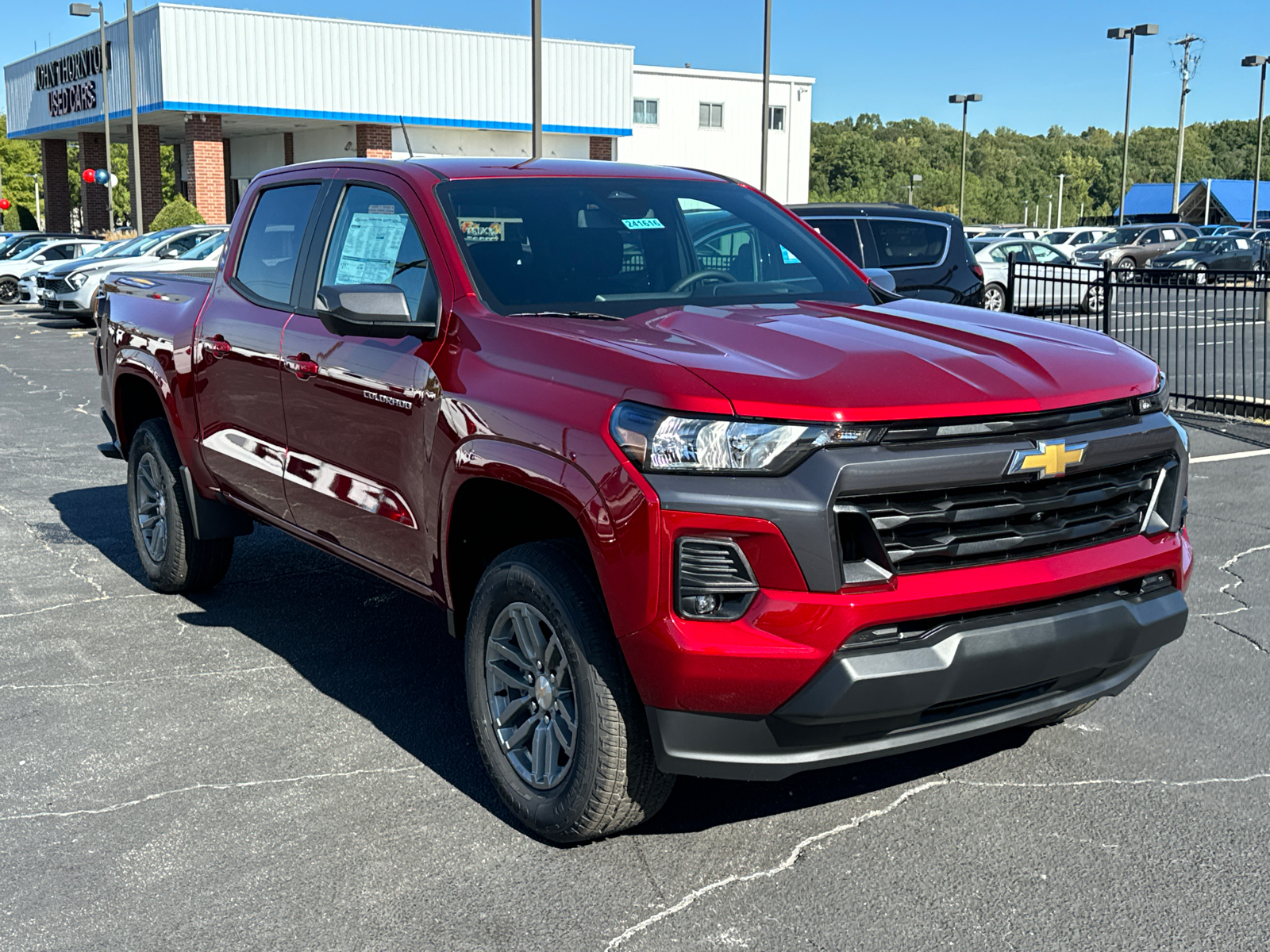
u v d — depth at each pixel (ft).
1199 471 28.96
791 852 11.21
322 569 20.99
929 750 13.50
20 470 30.01
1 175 380.58
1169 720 14.20
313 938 9.85
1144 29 183.62
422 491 12.44
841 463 9.49
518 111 121.70
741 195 15.84
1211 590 19.24
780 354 10.63
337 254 14.80
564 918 10.12
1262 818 11.76
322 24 110.63
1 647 16.96
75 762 13.20
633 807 10.80
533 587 10.93
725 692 9.64
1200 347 54.85
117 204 343.67
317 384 14.19
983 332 11.82
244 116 111.04
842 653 9.60
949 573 9.97
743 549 9.59
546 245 13.42
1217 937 9.73
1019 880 10.65
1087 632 10.46
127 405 19.90
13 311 83.46
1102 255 118.93
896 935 9.82
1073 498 10.48
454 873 10.85
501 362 11.54
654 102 147.74
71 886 10.67
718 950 9.63
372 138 117.50
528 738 11.59
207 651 16.78
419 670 16.05
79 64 127.75
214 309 16.90
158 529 19.13
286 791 12.51
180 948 9.72
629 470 9.84
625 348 10.67
